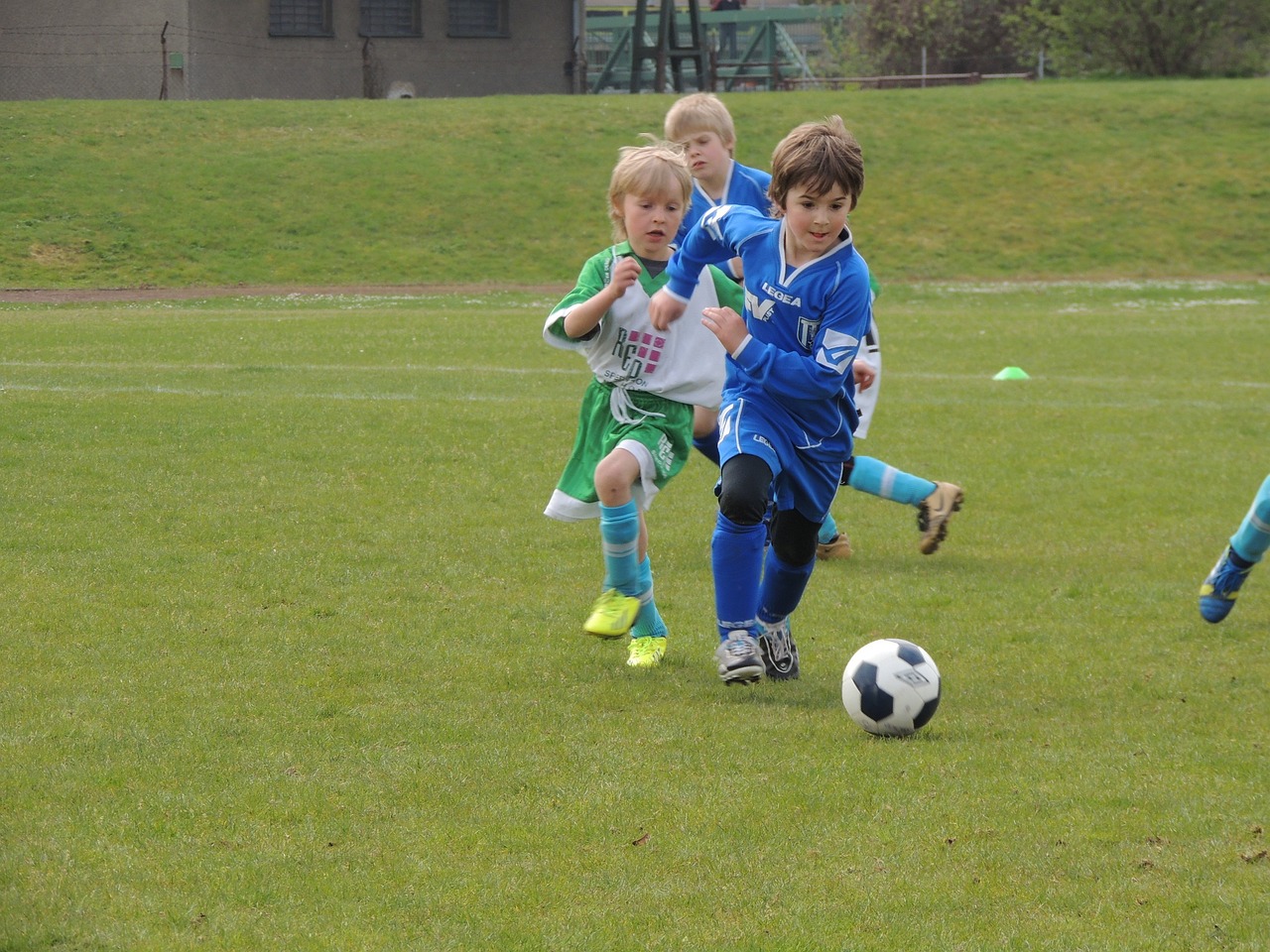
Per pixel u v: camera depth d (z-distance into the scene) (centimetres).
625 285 945
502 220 5481
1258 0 8312
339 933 564
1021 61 10288
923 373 2798
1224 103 6731
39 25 7206
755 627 929
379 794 715
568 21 8356
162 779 725
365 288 4747
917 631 1093
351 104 6681
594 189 5794
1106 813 714
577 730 828
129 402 2106
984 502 1622
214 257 4947
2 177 5344
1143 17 8456
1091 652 1042
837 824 692
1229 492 1691
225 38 7481
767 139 6356
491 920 579
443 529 1390
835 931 579
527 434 1944
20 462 1642
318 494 1534
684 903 601
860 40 11156
